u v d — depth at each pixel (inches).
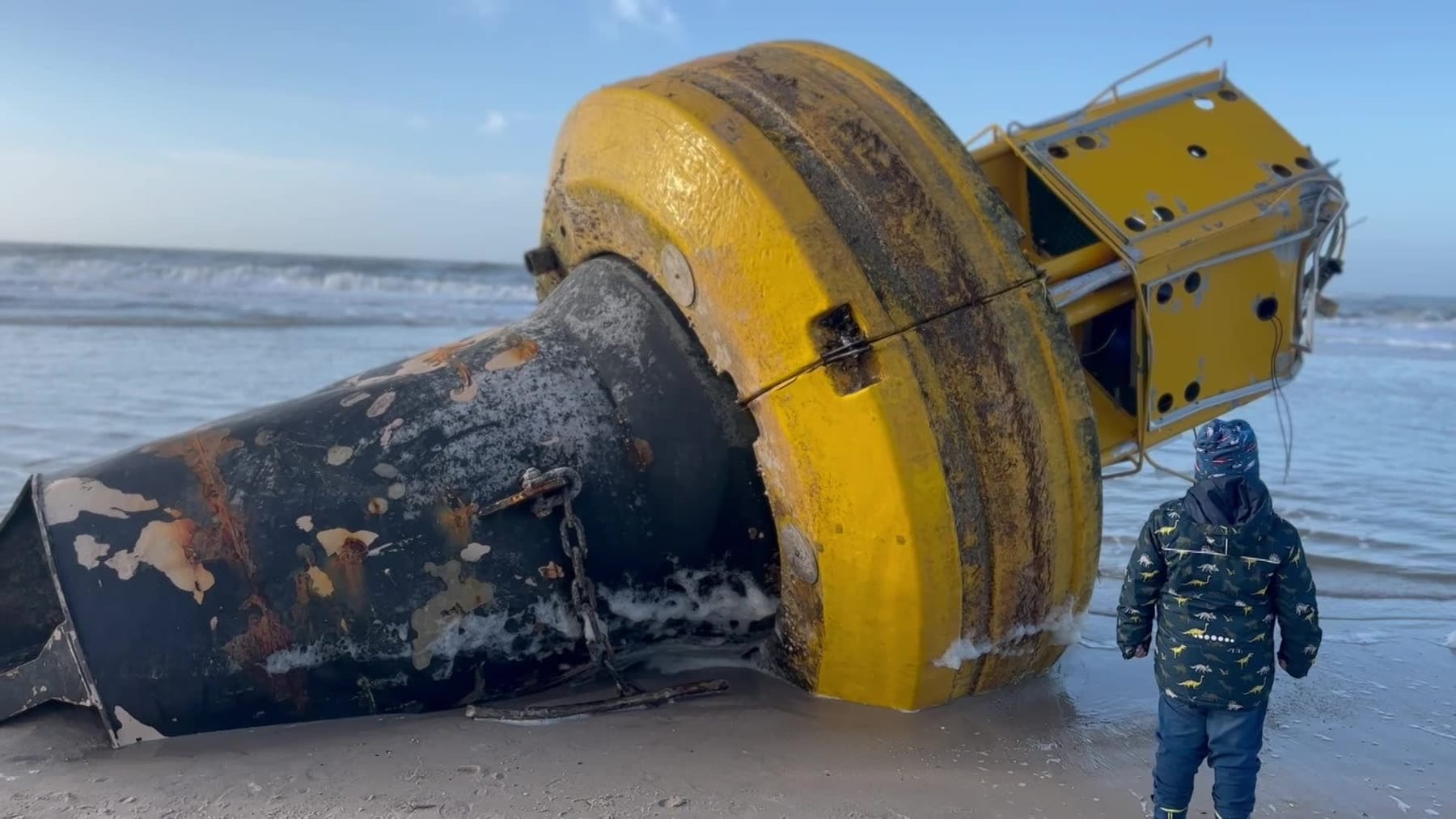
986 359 112.8
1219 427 97.3
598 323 136.2
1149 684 140.5
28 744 112.8
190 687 113.7
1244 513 94.7
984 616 118.6
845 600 117.3
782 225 111.7
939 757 114.3
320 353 495.2
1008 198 147.3
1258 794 110.1
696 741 116.5
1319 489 283.3
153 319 634.2
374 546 119.3
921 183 115.6
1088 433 119.2
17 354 444.5
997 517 114.4
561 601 125.2
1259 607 94.0
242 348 502.3
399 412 128.0
